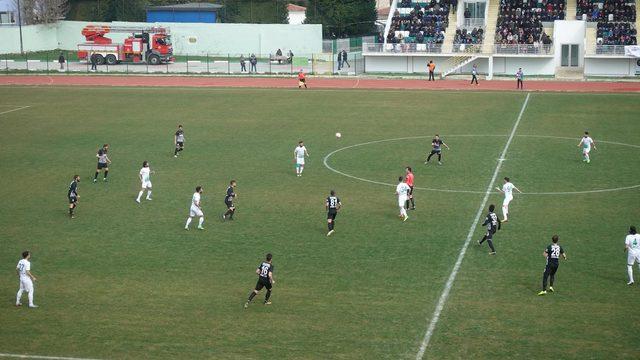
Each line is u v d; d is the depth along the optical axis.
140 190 49.12
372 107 78.50
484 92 87.38
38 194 48.38
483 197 46.53
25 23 135.50
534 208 44.16
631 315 29.88
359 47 131.12
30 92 90.50
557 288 32.66
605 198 45.94
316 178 51.72
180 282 33.81
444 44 103.44
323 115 74.25
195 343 27.88
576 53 103.81
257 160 56.81
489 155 57.28
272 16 139.12
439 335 28.36
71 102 83.06
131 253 37.53
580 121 69.50
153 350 27.36
